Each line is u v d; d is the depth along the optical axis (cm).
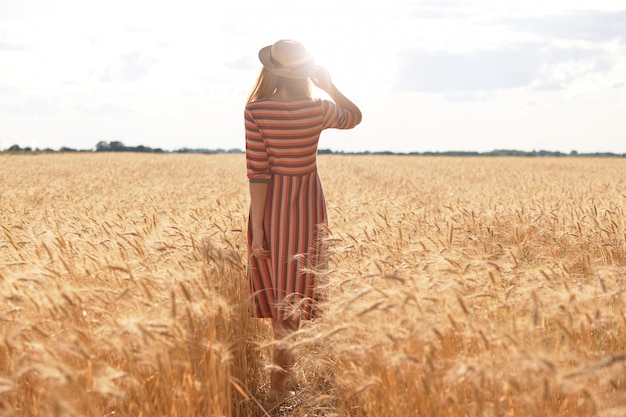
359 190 1658
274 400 419
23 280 362
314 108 405
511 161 5528
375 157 6550
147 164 3991
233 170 3406
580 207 827
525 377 270
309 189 416
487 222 764
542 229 711
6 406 297
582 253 580
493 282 367
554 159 6675
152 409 317
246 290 440
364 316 323
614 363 249
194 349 339
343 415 358
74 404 282
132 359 316
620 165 4875
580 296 317
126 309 353
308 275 415
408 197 1332
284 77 403
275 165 411
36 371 287
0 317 327
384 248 483
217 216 695
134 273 397
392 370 313
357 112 432
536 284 354
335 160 4984
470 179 2752
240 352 405
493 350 292
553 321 326
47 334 312
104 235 549
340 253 454
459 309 320
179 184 2142
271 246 416
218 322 365
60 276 387
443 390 290
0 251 493
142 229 566
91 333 334
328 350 367
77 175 2753
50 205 1136
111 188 1836
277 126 402
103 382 287
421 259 424
